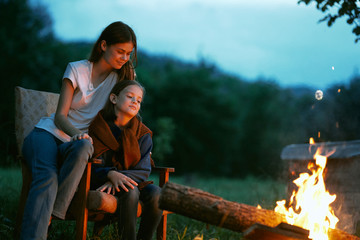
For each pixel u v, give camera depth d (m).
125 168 2.94
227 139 26.06
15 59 17.34
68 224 3.55
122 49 3.10
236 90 30.84
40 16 20.09
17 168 5.30
